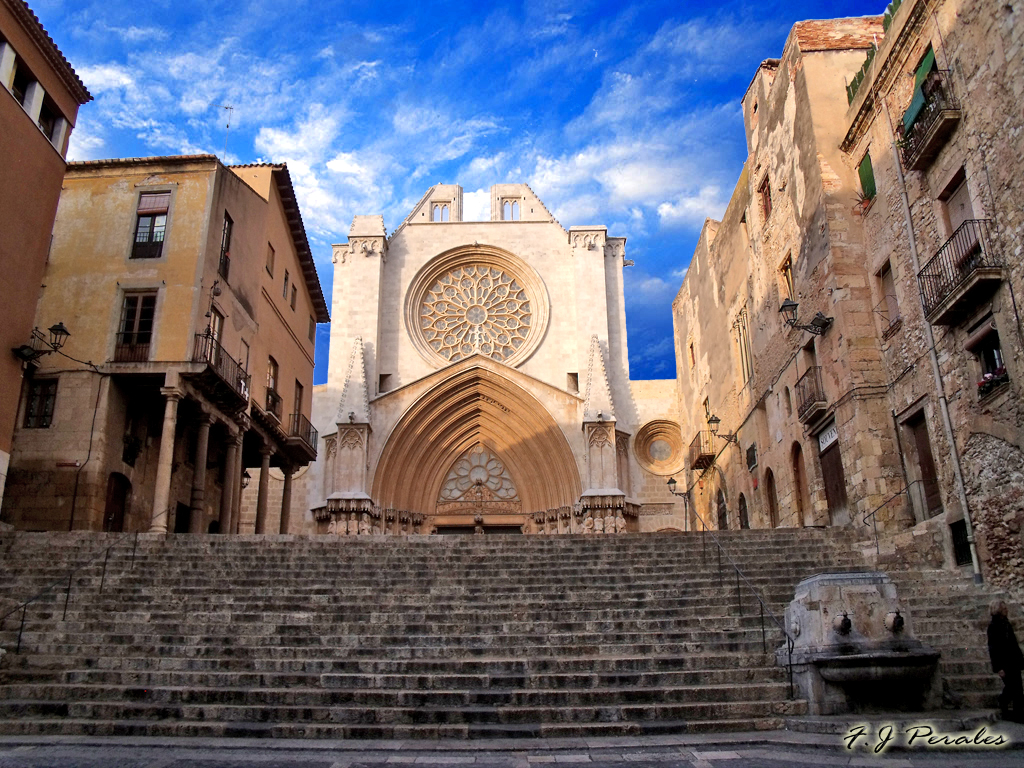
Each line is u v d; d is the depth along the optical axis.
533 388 35.97
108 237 23.09
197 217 23.25
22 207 19.20
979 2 14.98
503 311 39.56
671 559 16.16
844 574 10.25
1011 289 14.08
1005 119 14.25
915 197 17.52
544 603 13.40
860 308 19.98
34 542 16.38
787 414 24.27
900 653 9.43
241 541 16.78
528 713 9.62
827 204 20.88
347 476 34.00
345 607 13.35
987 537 14.82
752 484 28.09
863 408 19.23
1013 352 14.05
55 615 12.95
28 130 19.45
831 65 22.27
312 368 34.03
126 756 8.21
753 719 9.42
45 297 22.48
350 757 8.23
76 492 20.58
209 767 7.77
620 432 37.00
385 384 37.88
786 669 10.54
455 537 17.30
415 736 9.22
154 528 19.83
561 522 34.91
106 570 15.01
